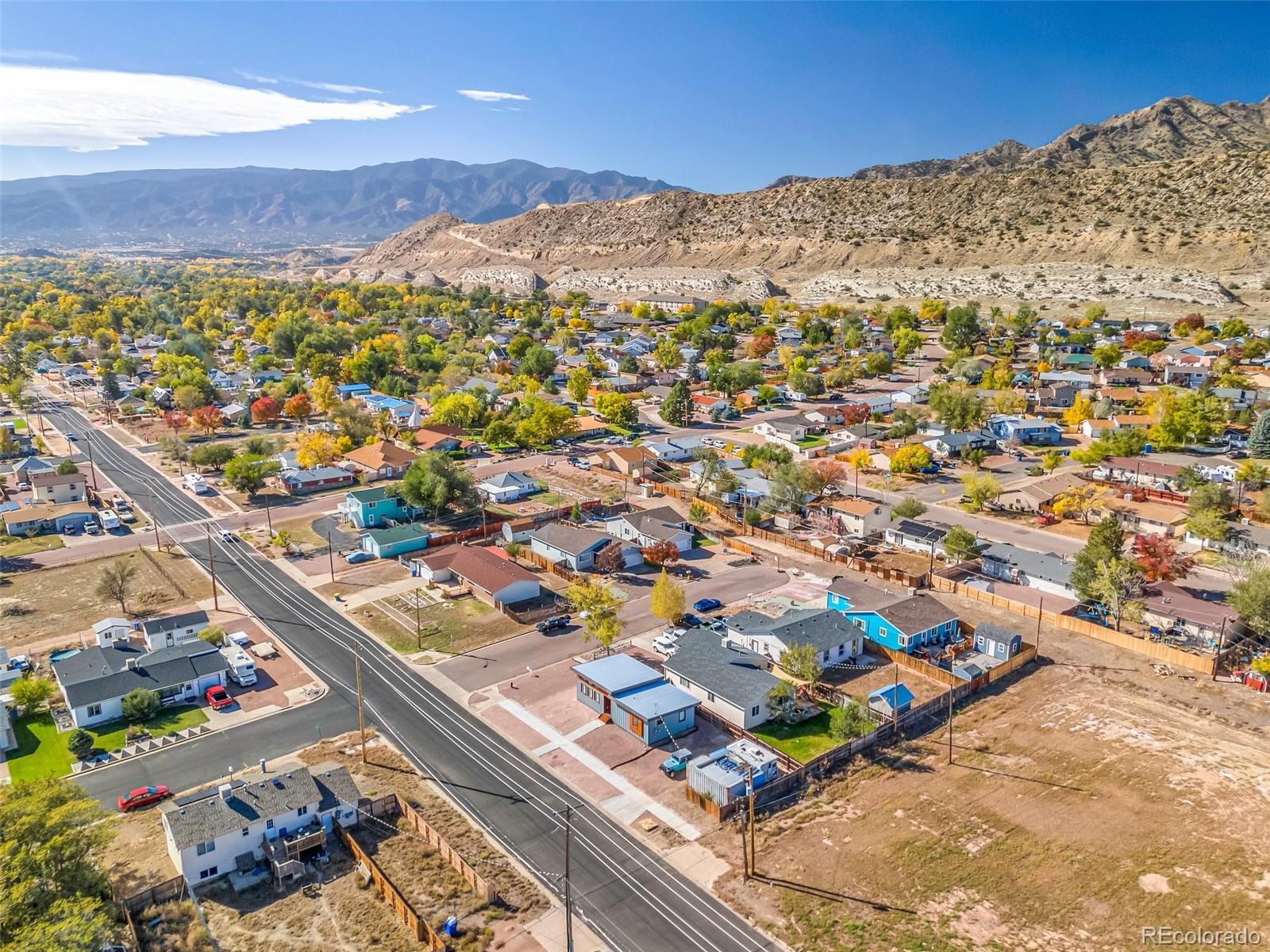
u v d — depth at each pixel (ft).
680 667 238.27
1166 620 265.34
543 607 293.02
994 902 158.71
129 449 522.06
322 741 213.87
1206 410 491.31
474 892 162.30
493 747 211.82
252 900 161.07
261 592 308.19
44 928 132.67
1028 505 384.27
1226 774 195.52
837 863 169.78
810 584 312.91
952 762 203.62
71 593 306.14
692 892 163.02
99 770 201.87
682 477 453.99
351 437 505.25
